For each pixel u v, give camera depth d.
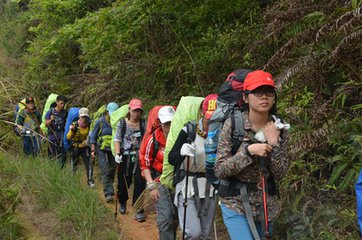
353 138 4.06
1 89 5.31
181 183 3.96
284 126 2.88
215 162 3.12
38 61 12.51
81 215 5.44
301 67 4.79
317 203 4.25
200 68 7.55
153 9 8.09
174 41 8.86
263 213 2.98
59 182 6.45
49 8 12.34
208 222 3.97
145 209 6.34
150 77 9.08
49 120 8.25
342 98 4.41
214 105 3.79
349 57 4.55
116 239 5.29
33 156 8.00
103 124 6.97
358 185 2.61
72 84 11.67
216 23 7.94
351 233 3.79
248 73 3.17
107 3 11.70
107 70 9.73
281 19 5.48
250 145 2.88
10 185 5.82
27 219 5.66
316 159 4.48
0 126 5.33
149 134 4.86
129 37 9.03
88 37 8.85
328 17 5.02
